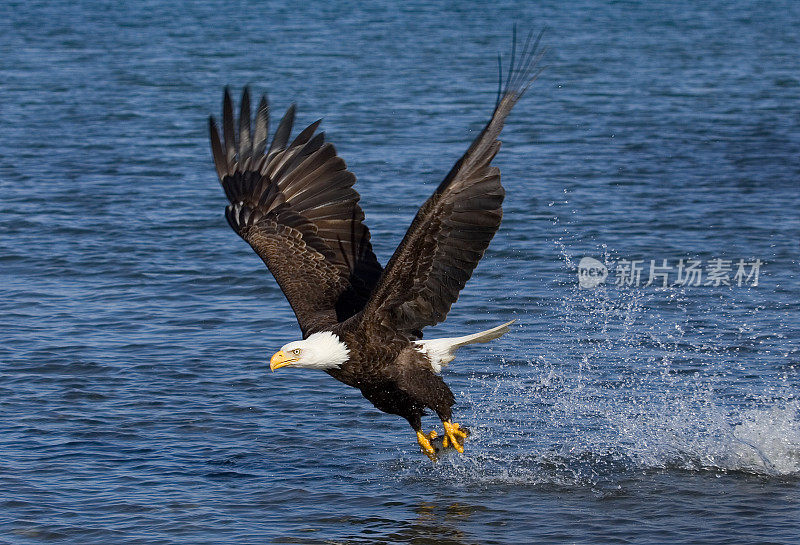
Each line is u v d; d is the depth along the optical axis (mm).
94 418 11812
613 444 11250
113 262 17953
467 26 66250
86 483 10195
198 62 48281
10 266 17797
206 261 18047
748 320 15070
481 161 8250
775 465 10789
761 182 24562
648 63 48844
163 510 9641
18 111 34906
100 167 26219
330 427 11734
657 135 30953
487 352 13898
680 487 10305
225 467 10688
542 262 17984
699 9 81062
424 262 8766
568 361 13578
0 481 10164
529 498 10070
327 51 52500
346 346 9125
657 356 13727
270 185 10031
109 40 58031
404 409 9641
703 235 19703
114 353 13797
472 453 11094
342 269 9883
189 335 14539
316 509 9758
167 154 27953
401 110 34812
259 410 12133
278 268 9828
